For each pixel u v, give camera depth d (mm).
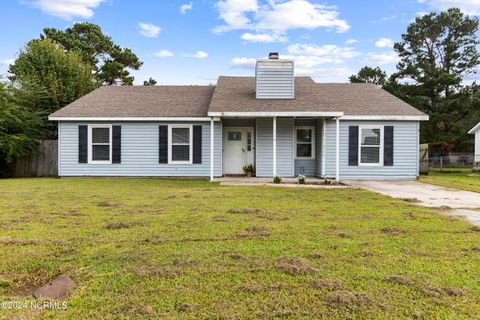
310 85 16234
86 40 34719
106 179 13469
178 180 13250
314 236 4590
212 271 3299
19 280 3188
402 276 3178
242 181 12469
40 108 18734
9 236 4527
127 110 14102
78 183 11852
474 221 5695
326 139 13781
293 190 9898
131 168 14070
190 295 2805
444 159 28906
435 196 8969
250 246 4113
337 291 2855
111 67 33625
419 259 3676
